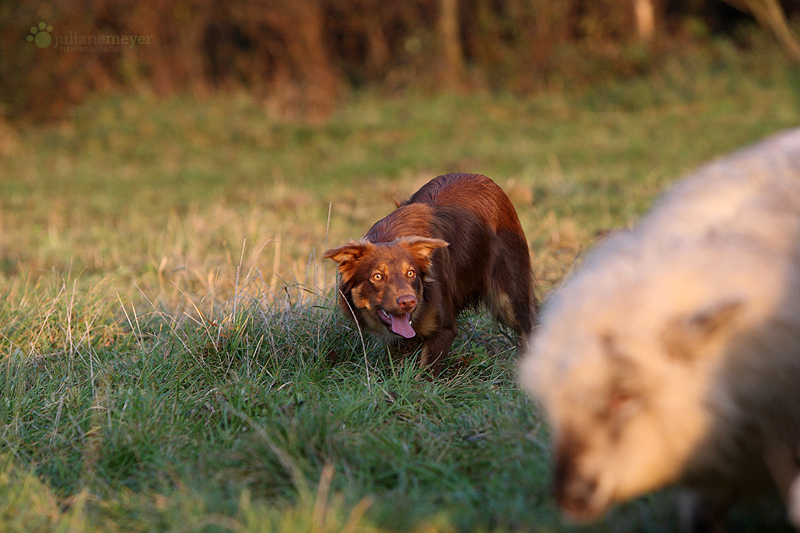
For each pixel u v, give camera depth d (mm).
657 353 4992
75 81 47625
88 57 49906
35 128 44844
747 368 5043
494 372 9484
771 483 5539
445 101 44156
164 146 41188
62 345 10789
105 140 42500
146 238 19625
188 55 52688
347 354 10148
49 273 16094
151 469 7520
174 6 51938
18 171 38062
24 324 11203
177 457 7590
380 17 53969
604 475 5012
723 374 5016
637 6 46312
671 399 4977
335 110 45094
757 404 5109
